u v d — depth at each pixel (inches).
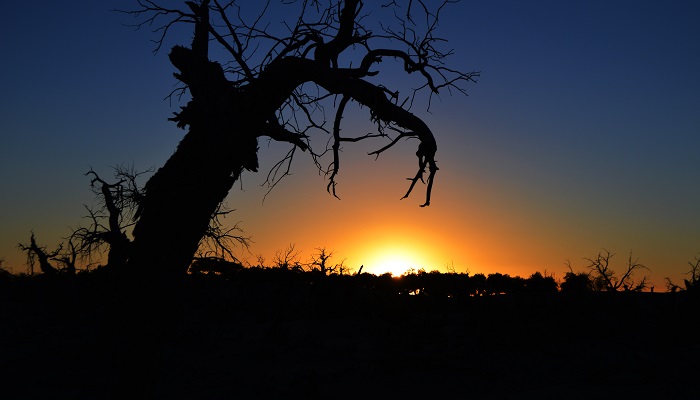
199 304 2122.3
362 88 426.3
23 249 1533.0
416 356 1515.7
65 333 1348.4
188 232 441.7
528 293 2566.4
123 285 447.5
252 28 459.5
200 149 432.1
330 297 2425.0
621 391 1201.4
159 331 446.3
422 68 463.5
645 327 1925.4
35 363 1078.4
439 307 2539.4
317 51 462.3
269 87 441.7
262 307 2363.4
